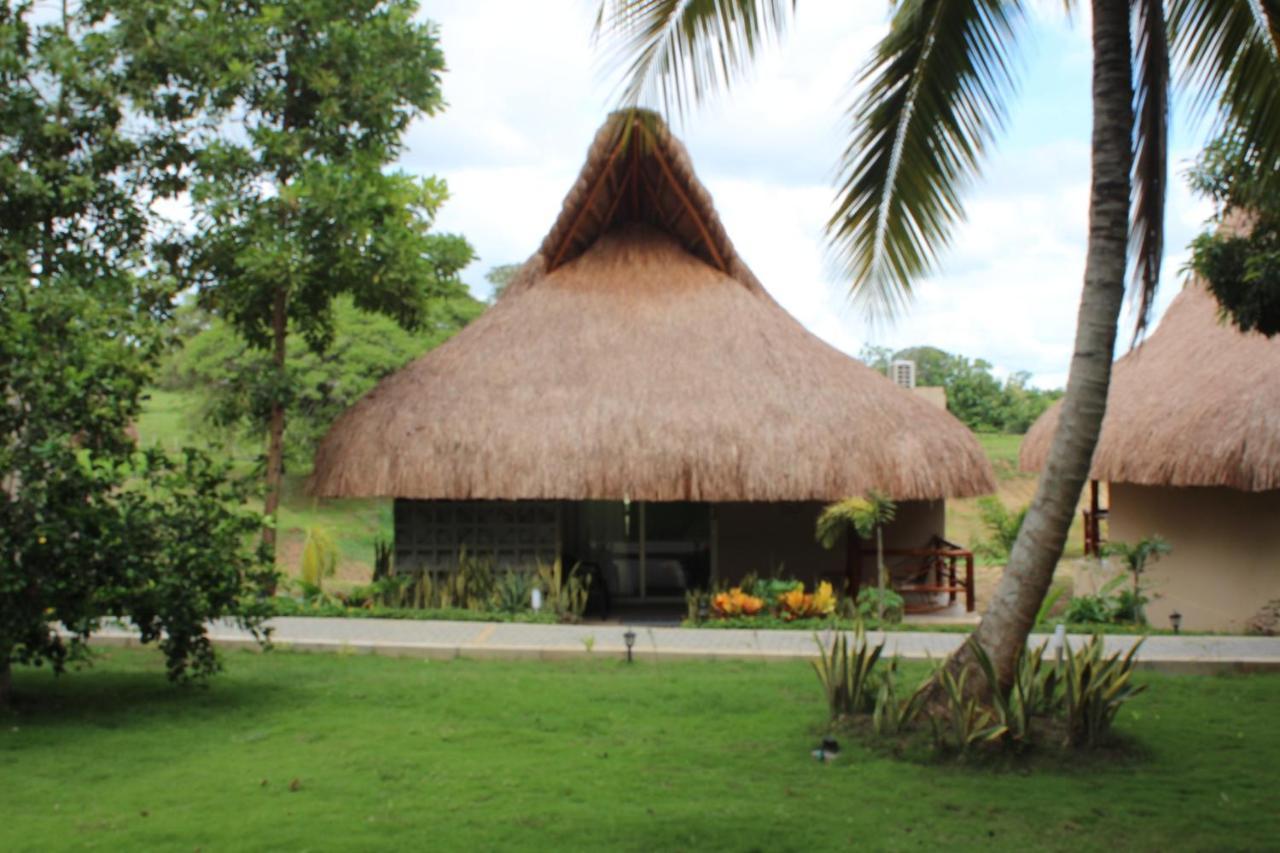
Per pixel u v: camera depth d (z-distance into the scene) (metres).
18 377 7.55
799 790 6.04
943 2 7.07
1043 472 6.73
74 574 7.62
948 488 13.16
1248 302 8.77
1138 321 7.50
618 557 15.55
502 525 14.36
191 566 8.05
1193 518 15.22
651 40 6.36
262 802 5.78
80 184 12.30
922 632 12.00
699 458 12.96
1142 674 9.74
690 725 7.56
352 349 26.28
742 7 6.50
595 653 10.45
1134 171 7.45
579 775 6.32
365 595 13.77
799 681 9.11
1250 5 6.82
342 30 13.16
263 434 21.94
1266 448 11.62
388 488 13.08
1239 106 7.26
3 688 7.98
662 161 14.81
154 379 8.63
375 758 6.68
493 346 14.52
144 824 5.39
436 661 10.32
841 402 13.66
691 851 5.06
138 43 12.83
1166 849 5.16
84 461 8.44
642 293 15.12
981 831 5.38
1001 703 6.66
